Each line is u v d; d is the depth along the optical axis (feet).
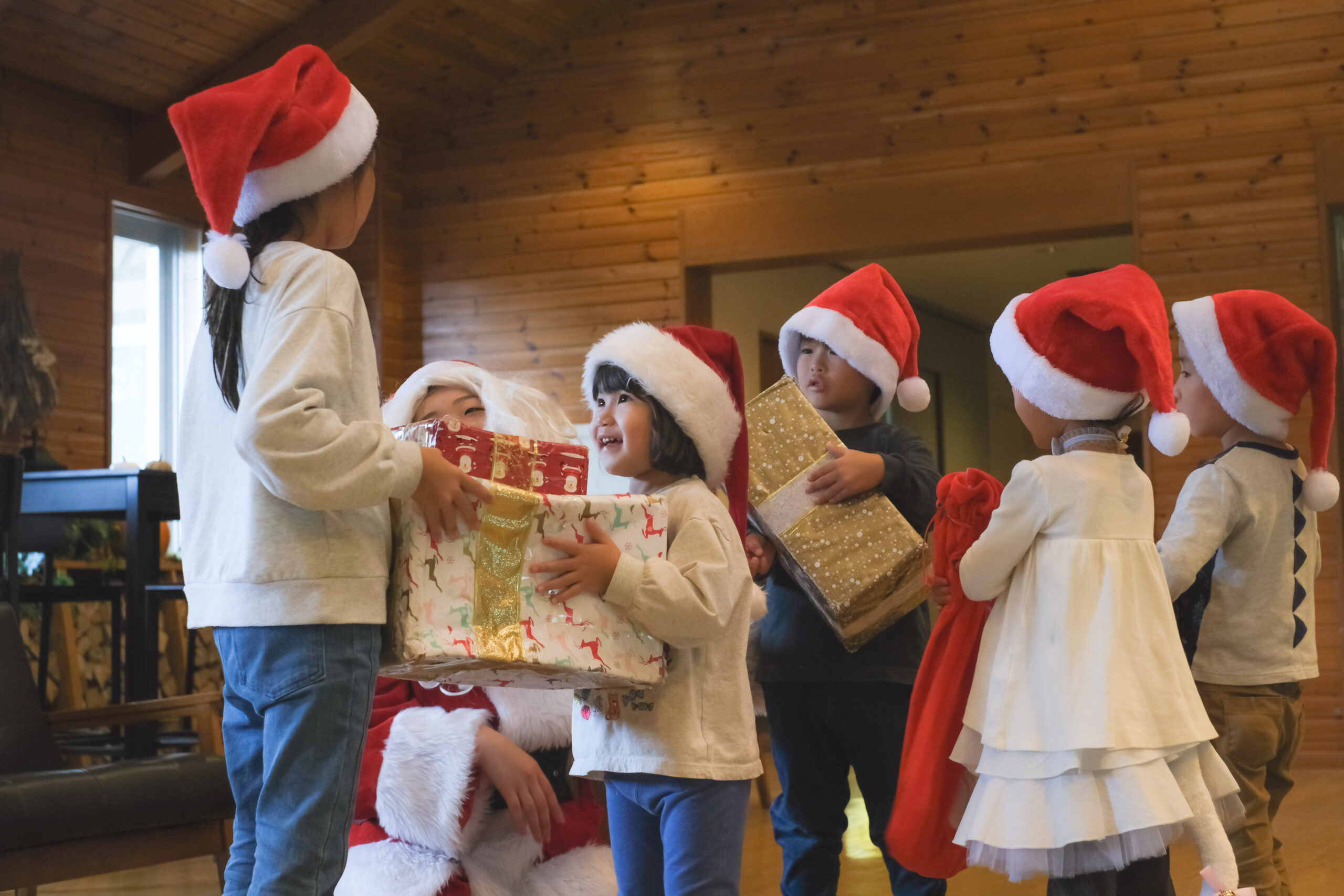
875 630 7.05
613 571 4.99
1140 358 5.90
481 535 4.75
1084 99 19.81
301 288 4.54
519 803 6.08
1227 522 7.16
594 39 22.71
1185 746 5.70
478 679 5.20
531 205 23.03
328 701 4.32
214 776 8.88
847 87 21.09
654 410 5.73
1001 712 5.83
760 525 7.20
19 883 7.77
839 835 7.29
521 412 7.13
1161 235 19.22
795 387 7.47
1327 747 17.71
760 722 17.98
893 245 20.62
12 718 9.38
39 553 17.07
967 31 20.48
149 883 10.57
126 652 12.86
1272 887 6.98
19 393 18.21
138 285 21.20
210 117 4.54
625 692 5.39
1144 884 5.73
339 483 4.25
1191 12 19.38
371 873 5.94
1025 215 19.90
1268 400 7.36
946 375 33.76
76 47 18.69
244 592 4.42
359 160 4.99
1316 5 18.83
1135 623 5.80
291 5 19.40
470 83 23.09
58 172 19.40
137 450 20.94
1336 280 18.70
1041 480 6.01
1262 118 18.94
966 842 5.76
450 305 23.41
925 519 7.53
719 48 21.93
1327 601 17.97
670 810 5.32
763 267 22.03
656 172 22.21
